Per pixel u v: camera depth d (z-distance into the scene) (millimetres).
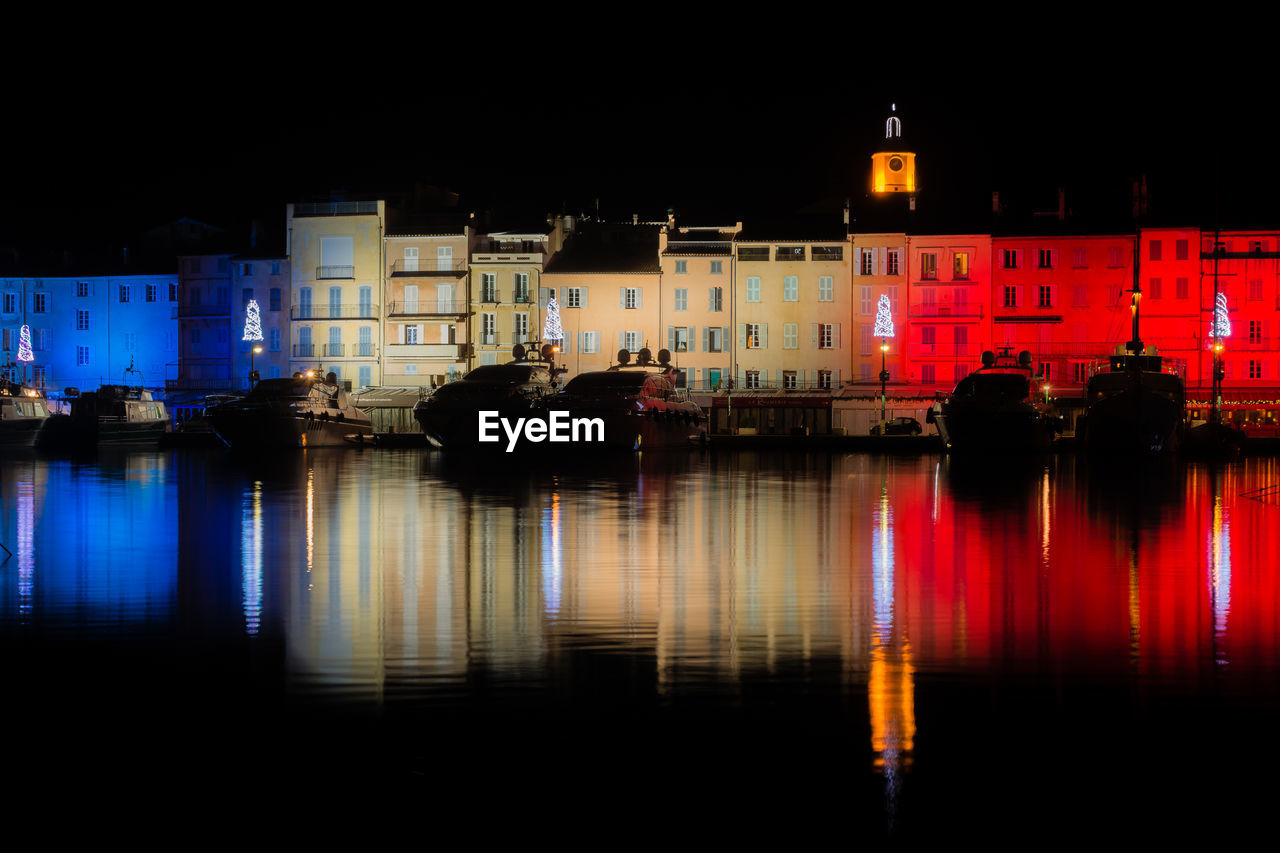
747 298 108938
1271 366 102500
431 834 9273
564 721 11625
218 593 18469
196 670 13430
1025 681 13094
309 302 115562
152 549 24141
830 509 34188
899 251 106938
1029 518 31562
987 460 66938
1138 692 12641
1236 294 103000
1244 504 36438
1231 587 19359
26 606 17203
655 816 9570
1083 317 105188
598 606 17297
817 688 12766
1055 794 9984
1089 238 104875
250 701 12219
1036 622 16297
